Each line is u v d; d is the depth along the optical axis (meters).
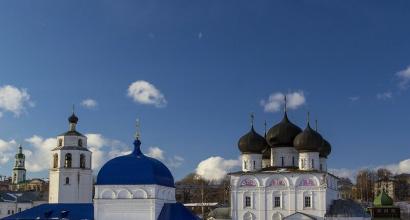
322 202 110.12
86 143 142.75
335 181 124.00
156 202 90.25
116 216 90.44
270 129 125.38
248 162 121.50
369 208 156.88
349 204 112.69
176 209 91.94
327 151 126.88
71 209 94.25
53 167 139.12
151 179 90.56
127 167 92.44
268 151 131.00
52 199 137.50
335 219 109.12
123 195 90.88
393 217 146.25
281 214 112.12
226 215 131.75
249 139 121.50
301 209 111.12
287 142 122.56
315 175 111.44
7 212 190.75
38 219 92.38
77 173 137.50
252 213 113.88
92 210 93.50
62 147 138.62
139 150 97.75
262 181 114.38
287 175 113.00
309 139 116.38
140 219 89.75
